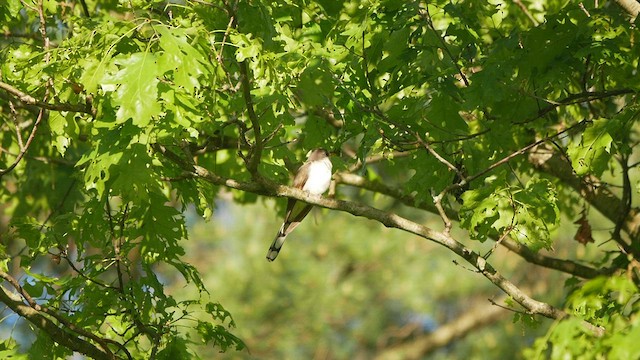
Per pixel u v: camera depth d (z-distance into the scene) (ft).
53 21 44.68
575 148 35.86
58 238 36.32
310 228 95.76
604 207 47.21
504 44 36.52
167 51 29.04
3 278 35.81
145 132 30.94
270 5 37.73
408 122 37.60
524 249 45.98
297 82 37.42
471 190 35.37
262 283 92.68
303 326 93.04
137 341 38.96
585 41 36.42
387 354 98.02
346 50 38.70
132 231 36.91
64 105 33.14
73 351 37.47
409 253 95.45
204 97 32.68
